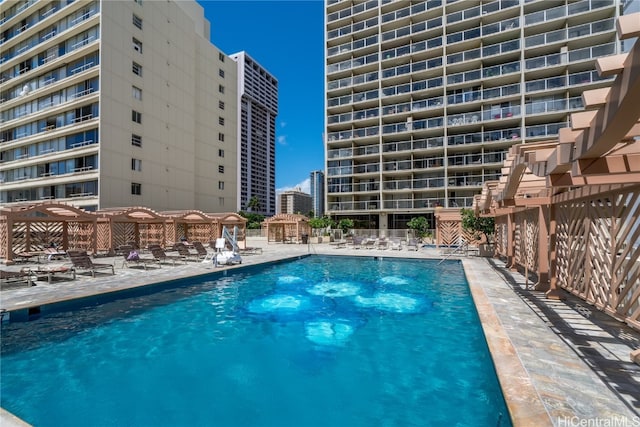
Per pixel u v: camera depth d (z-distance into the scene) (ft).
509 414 9.32
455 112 102.53
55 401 12.95
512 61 95.30
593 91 8.55
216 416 12.03
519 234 36.58
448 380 14.47
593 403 9.71
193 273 35.17
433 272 41.47
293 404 12.78
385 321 22.68
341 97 116.57
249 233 115.44
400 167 106.11
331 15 123.03
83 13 80.79
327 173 117.08
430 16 106.52
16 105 95.14
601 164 11.35
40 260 46.60
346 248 70.03
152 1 90.22
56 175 82.79
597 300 20.20
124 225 62.49
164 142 93.40
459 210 66.03
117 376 15.02
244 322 22.59
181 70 100.42
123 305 25.72
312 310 25.44
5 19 98.99
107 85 76.95
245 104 385.50
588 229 21.04
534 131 86.94
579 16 85.05
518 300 22.59
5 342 18.56
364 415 11.97
